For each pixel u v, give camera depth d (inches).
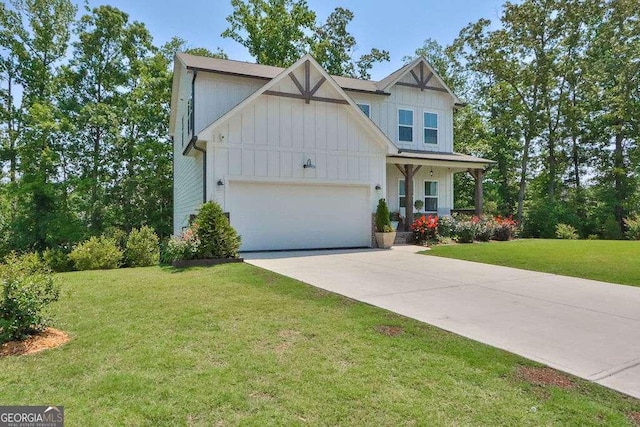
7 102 900.6
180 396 120.0
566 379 132.6
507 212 1080.2
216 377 132.8
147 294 254.1
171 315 205.0
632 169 936.3
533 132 946.7
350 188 546.6
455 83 1208.8
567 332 181.6
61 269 505.0
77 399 118.6
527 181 1116.5
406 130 716.7
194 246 384.8
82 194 906.7
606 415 110.4
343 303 229.0
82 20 946.7
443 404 116.2
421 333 177.8
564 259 401.4
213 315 204.7
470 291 268.1
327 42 1092.5
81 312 212.4
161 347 160.1
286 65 1043.3
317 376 134.0
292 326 187.2
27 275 186.7
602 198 941.8
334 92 524.4
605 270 343.6
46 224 824.3
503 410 112.9
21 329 169.6
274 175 494.0
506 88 983.6
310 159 514.9
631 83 901.2
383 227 540.4
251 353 154.1
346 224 543.2
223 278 304.7
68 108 906.1
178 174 747.4
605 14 902.4
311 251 500.4
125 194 949.8
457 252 469.1
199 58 598.2
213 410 112.6
